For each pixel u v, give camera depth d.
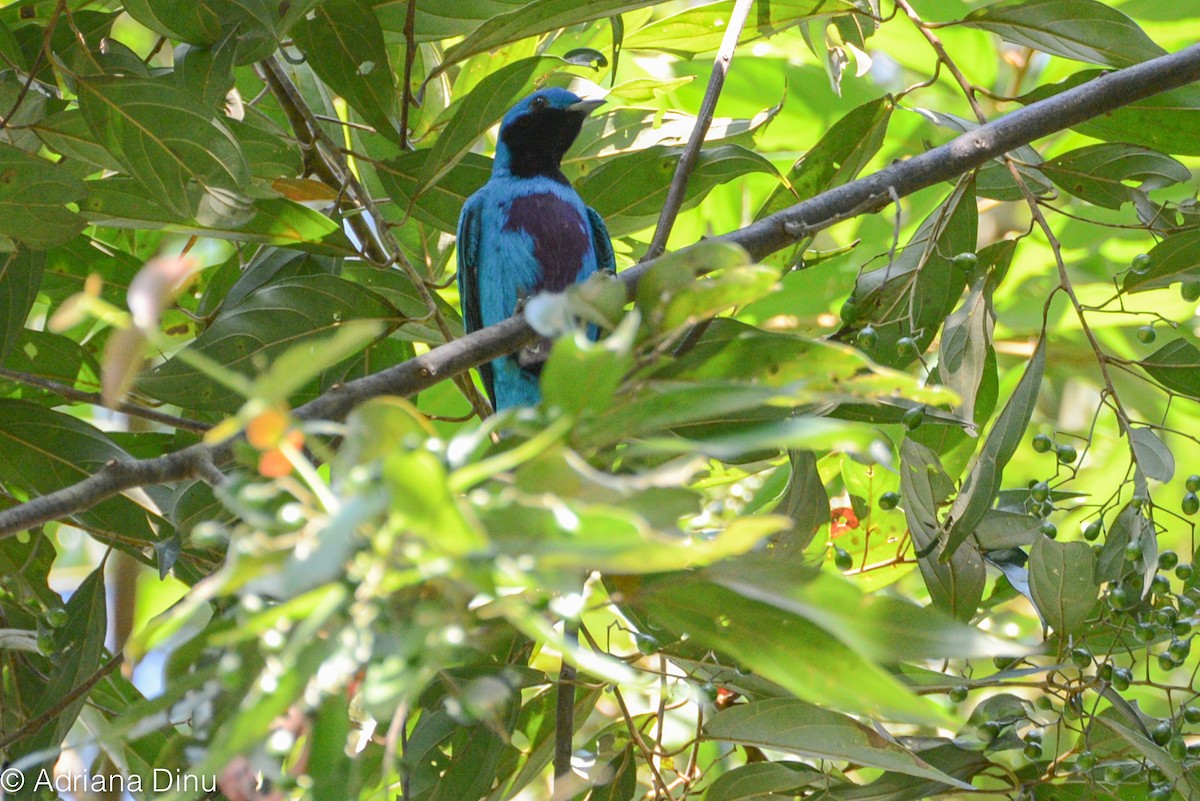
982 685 7.38
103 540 7.95
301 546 3.01
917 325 8.10
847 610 3.66
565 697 7.36
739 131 10.02
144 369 7.82
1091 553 7.24
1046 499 7.47
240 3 7.79
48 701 7.52
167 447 8.73
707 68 13.51
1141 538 7.07
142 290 3.16
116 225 8.65
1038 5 8.46
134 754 7.39
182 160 7.81
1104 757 7.55
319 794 3.90
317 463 7.30
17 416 7.68
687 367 4.82
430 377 6.97
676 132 10.59
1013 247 8.07
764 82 13.95
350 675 3.43
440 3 9.02
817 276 13.23
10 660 8.16
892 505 7.91
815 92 14.08
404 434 3.44
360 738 6.39
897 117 14.38
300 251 8.83
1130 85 7.86
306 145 8.98
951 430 8.51
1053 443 7.69
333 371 9.09
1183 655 6.98
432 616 3.30
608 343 3.62
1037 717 9.02
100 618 7.75
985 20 8.68
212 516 7.34
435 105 10.32
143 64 8.54
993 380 8.45
